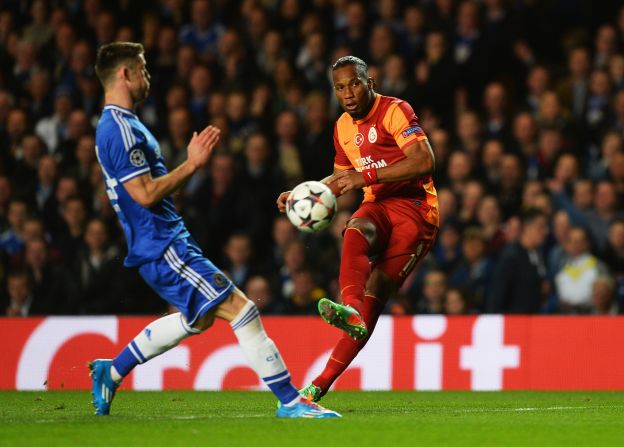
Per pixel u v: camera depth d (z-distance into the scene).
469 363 30.98
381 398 27.36
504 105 40.97
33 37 49.62
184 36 48.66
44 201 41.72
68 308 36.59
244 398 27.03
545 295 35.94
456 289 34.28
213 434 16.44
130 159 18.05
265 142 40.72
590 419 19.62
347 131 22.08
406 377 31.08
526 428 17.72
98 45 47.94
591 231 37.22
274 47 46.12
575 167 38.66
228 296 18.39
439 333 31.09
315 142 41.41
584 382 30.77
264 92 43.56
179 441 15.64
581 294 35.38
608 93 41.84
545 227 36.28
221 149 41.53
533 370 30.88
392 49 44.00
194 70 44.78
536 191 37.94
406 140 20.95
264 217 40.06
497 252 36.84
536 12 46.59
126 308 36.50
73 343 31.09
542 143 39.75
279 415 18.78
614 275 36.41
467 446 15.41
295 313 35.34
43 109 46.16
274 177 40.75
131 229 18.45
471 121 40.50
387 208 21.64
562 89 43.53
